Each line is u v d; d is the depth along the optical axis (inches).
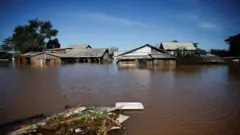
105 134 231.8
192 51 2071.9
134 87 549.3
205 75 846.5
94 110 313.6
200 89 519.2
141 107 336.5
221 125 267.7
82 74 875.4
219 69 1151.0
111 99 412.5
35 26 3041.3
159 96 439.2
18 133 236.2
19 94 454.3
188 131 248.1
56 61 1979.6
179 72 970.7
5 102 384.5
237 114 312.8
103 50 2194.9
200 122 278.4
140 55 1551.4
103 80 686.5
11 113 319.0
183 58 1672.0
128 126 264.1
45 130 242.2
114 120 273.9
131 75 839.7
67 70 1082.1
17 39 2913.4
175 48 2218.3
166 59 1507.1
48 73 920.3
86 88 531.8
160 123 274.7
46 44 3137.3
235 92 482.3
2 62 2010.3
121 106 339.3
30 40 2898.6
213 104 372.8
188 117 298.2
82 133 233.8
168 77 772.0
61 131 237.5
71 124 255.3
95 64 1707.7
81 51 2198.6
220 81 666.2
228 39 1724.9
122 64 1515.7
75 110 319.6
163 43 2309.3
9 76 796.0
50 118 277.4
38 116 298.8
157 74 879.1
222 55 1871.3
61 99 410.6
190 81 663.1
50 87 545.0
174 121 282.4
